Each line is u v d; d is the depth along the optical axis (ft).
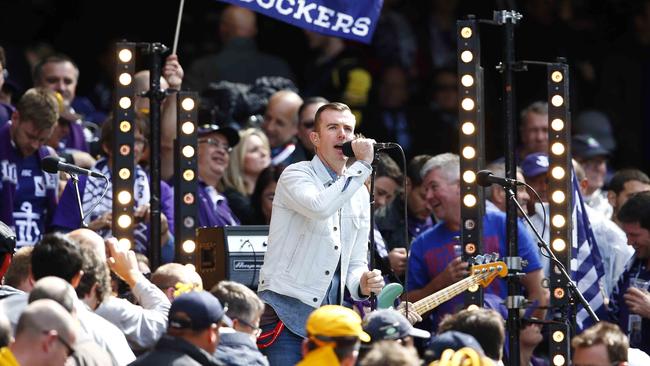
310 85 158.30
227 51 151.33
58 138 122.21
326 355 71.46
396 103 158.61
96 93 159.22
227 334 79.71
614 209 125.70
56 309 68.49
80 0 162.40
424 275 108.58
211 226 108.27
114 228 102.27
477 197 101.19
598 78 167.53
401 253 108.68
